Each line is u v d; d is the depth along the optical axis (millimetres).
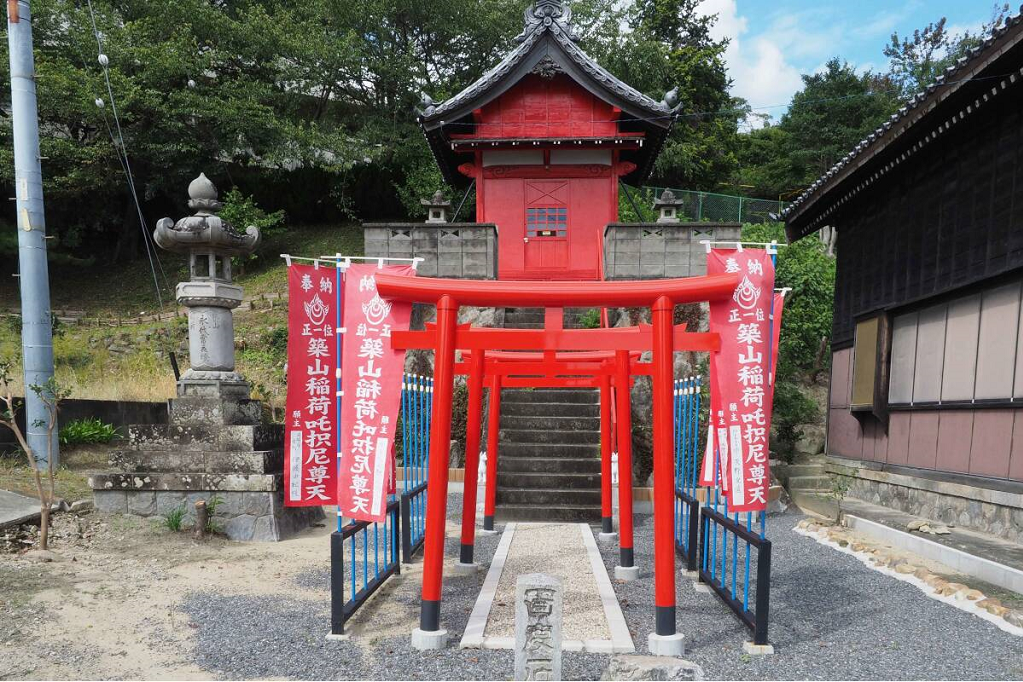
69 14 22547
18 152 9641
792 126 30250
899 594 6371
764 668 4625
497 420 9102
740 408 5125
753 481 5102
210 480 8070
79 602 5523
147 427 8414
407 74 27312
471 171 15281
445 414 5027
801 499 10898
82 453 10539
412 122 28625
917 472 9391
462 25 27578
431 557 4973
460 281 5062
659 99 24953
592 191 15047
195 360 8680
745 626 5457
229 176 26938
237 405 8633
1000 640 5207
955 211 8617
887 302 10414
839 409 12164
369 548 7973
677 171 27094
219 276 9086
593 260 14977
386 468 5168
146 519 8039
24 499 7824
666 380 4879
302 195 29297
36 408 9484
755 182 29969
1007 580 6211
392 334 5246
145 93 22375
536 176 15086
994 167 7812
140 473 8125
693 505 7102
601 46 25047
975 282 8078
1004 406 7578
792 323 14969
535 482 10117
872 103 29234
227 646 4879
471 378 7281
